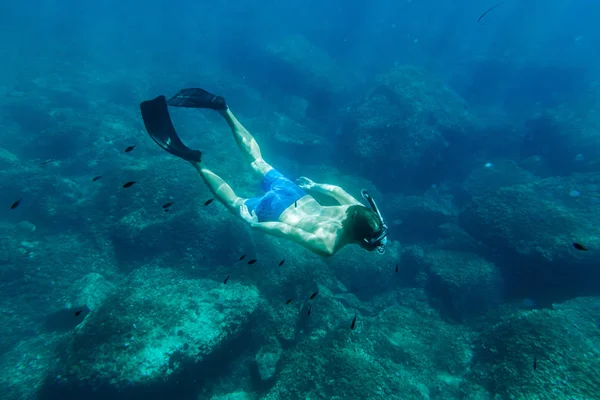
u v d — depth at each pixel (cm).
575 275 861
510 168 1611
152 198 952
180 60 3088
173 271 834
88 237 941
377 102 1727
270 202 348
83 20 4469
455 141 1709
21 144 1398
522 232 984
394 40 3897
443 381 695
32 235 948
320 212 309
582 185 1111
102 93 2088
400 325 835
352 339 671
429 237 1309
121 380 552
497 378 618
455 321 923
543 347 612
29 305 773
